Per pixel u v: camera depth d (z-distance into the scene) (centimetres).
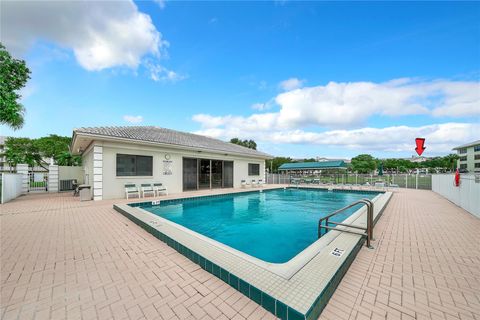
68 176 1566
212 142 1819
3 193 933
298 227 689
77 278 281
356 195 1422
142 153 1143
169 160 1270
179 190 1320
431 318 206
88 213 709
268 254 468
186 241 383
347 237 402
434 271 302
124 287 260
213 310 218
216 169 1614
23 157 2166
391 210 752
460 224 562
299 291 223
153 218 566
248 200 1220
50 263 326
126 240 439
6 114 1091
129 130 1270
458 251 376
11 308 217
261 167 2066
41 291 249
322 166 2084
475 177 660
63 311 214
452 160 5712
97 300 233
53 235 470
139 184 1127
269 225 714
